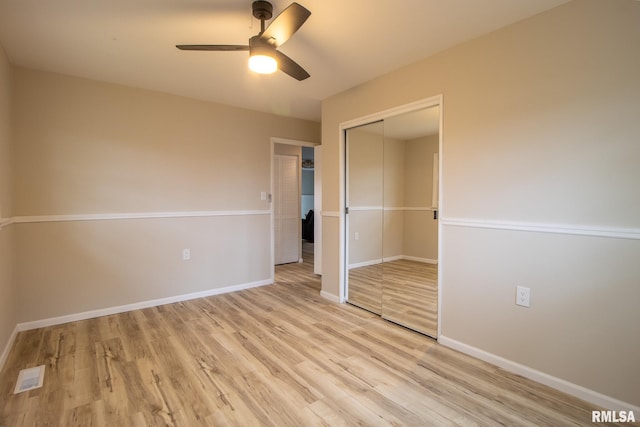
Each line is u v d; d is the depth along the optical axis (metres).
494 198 2.22
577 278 1.87
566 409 1.76
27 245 2.84
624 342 1.72
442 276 2.55
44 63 2.75
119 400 1.84
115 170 3.26
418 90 2.70
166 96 3.53
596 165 1.80
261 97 3.68
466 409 1.76
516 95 2.11
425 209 2.87
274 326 2.91
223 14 2.03
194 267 3.77
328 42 2.39
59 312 2.98
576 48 1.85
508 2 1.88
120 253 3.29
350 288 3.61
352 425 1.64
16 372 2.13
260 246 4.32
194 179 3.75
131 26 2.18
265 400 1.84
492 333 2.25
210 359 2.30
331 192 3.67
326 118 3.69
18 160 2.79
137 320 3.06
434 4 1.92
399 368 2.19
